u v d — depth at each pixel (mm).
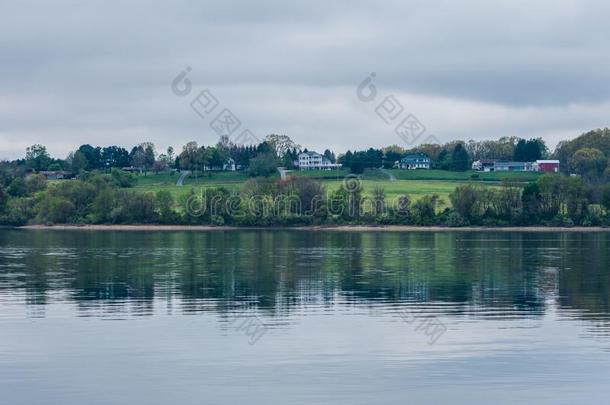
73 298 86188
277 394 51406
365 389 52375
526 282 101062
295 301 85062
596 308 80500
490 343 64000
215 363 58062
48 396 51094
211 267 119625
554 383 53719
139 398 50781
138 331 68250
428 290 93750
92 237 192125
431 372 56031
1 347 62438
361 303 83750
